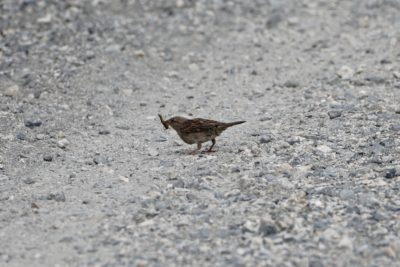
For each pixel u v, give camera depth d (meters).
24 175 14.95
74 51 23.27
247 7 29.12
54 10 26.83
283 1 30.19
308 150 15.77
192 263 11.11
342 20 28.39
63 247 11.81
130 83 21.39
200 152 16.03
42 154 16.14
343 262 11.02
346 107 18.69
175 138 17.31
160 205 13.10
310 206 12.87
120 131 17.81
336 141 16.34
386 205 12.85
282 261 11.08
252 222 12.31
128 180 14.56
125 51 23.77
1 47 23.23
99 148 16.66
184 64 23.50
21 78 20.88
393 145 15.78
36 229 12.48
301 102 19.67
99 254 11.51
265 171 14.61
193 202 13.27
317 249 11.42
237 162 15.27
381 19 28.44
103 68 22.17
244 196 13.38
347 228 12.06
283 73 22.72
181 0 28.98
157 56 23.83
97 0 28.05
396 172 14.21
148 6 28.27
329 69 22.78
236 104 19.95
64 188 14.24
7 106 18.86
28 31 24.80
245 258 11.19
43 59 22.42
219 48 25.12
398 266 10.88
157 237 11.98
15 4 27.05
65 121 18.30
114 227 12.42
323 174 14.41
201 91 21.19
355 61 23.44
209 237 11.88
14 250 11.76
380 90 20.20
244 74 22.72
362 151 15.59
